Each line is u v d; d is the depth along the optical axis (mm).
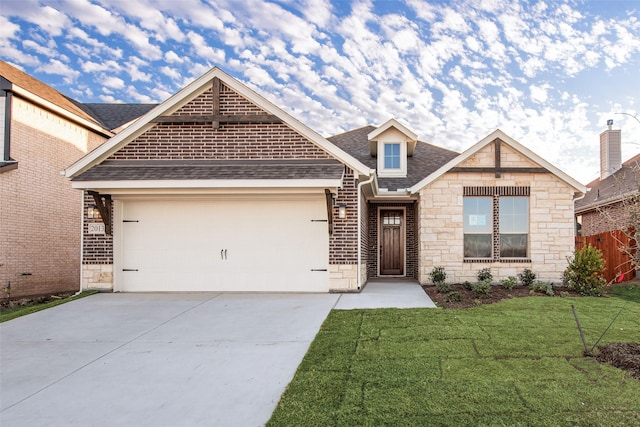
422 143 16781
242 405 3896
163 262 10117
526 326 6316
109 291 9922
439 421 3400
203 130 10203
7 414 3791
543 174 11398
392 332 6047
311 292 9898
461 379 4254
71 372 4848
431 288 10602
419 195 11766
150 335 6336
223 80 10164
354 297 9234
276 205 10078
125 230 10180
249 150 10109
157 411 3799
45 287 12922
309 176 8945
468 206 11656
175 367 4949
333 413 3580
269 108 10086
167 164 10047
